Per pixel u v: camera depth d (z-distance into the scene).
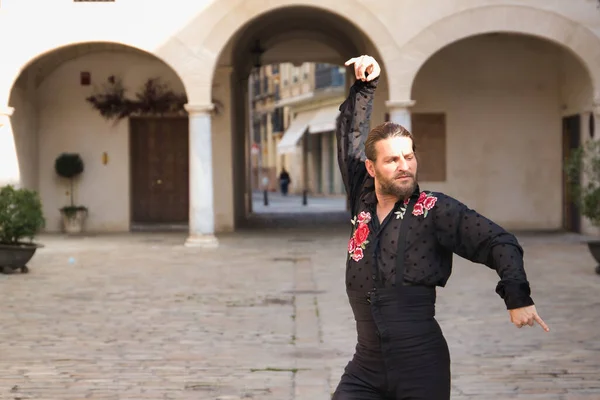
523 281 3.44
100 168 22.27
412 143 3.87
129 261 15.60
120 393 6.85
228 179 21.98
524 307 3.40
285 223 25.09
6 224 13.84
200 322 9.85
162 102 22.16
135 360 7.99
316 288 12.30
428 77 22.19
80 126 22.22
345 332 9.23
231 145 22.02
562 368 7.54
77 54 22.05
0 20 18.14
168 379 7.29
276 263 15.23
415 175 3.84
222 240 19.59
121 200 22.28
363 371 3.82
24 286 12.55
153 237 20.36
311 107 48.75
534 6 18.20
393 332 3.69
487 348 8.37
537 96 22.12
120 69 22.17
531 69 22.09
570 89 21.05
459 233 3.70
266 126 59.81
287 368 7.64
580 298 11.21
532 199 22.27
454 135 22.23
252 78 62.06
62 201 22.23
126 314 10.35
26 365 7.80
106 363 7.87
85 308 10.76
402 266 3.74
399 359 3.69
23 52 18.20
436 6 18.22
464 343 8.60
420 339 3.69
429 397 3.67
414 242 3.75
